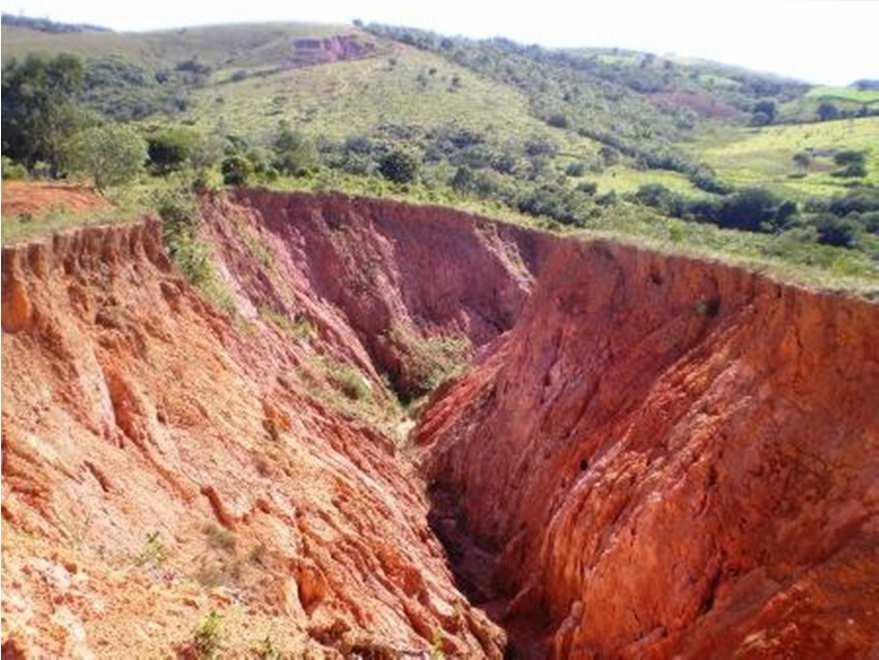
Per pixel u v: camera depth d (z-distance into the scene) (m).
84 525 15.39
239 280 45.78
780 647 17.78
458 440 38.06
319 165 69.88
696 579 20.91
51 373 17.86
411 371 54.41
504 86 139.12
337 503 26.17
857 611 17.22
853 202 62.03
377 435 36.34
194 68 139.50
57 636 11.72
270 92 126.50
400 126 107.75
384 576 24.25
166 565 16.62
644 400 27.34
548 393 33.44
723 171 93.69
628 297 32.84
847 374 20.73
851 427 19.98
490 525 33.16
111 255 24.12
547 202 73.88
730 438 22.11
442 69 143.50
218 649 14.22
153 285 26.34
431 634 23.36
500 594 29.61
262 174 58.12
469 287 62.22
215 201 48.53
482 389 40.75
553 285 37.66
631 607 22.08
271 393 30.11
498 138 106.38
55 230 21.19
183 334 26.27
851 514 18.73
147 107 108.88
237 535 19.88
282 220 54.66
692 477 22.12
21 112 50.69
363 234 58.88
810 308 21.98
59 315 19.16
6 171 40.44
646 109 142.50
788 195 68.31
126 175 44.53
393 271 58.75
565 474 29.34
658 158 104.56
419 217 62.88
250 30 163.88
